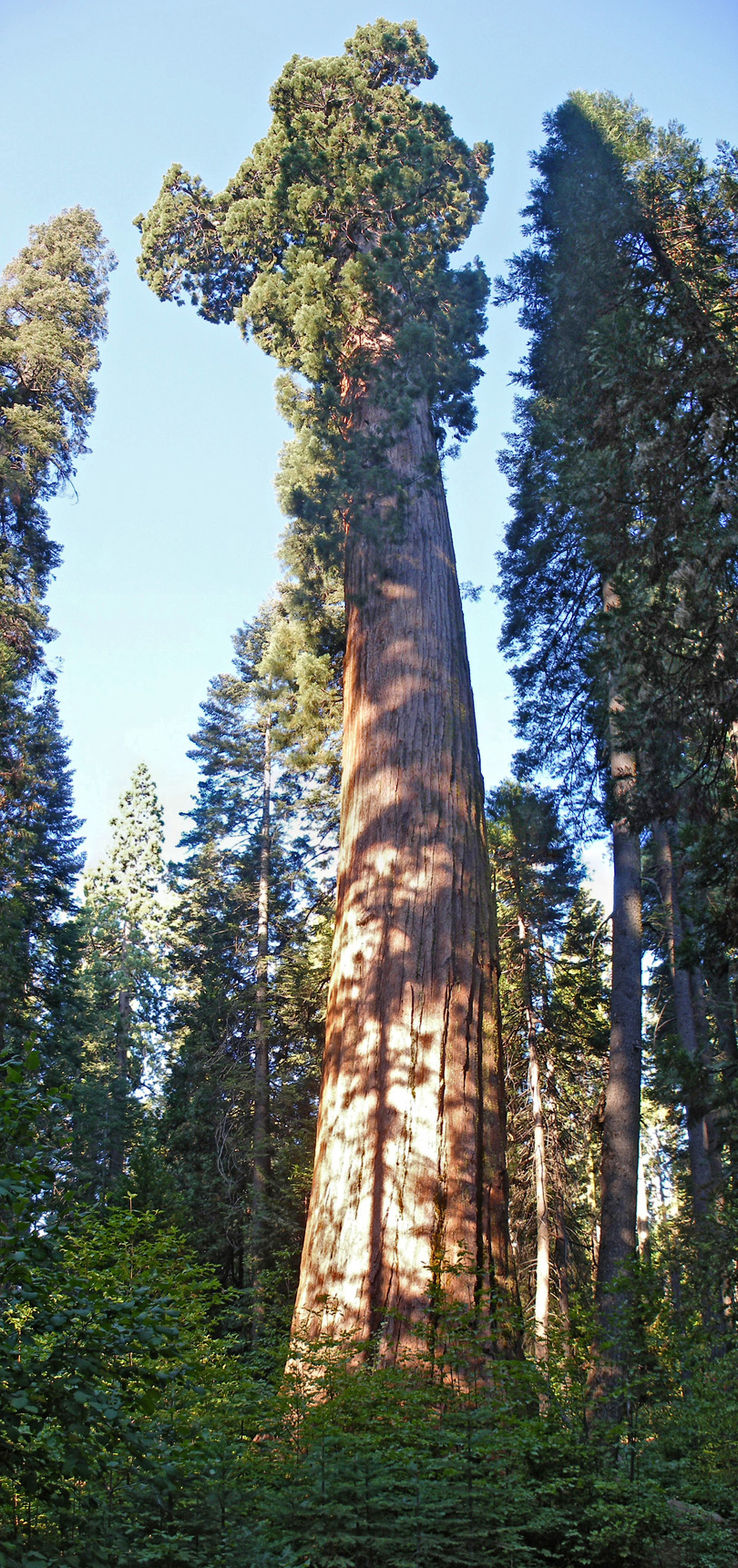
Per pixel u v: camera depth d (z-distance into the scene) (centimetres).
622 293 1009
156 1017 3572
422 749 979
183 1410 552
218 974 2469
